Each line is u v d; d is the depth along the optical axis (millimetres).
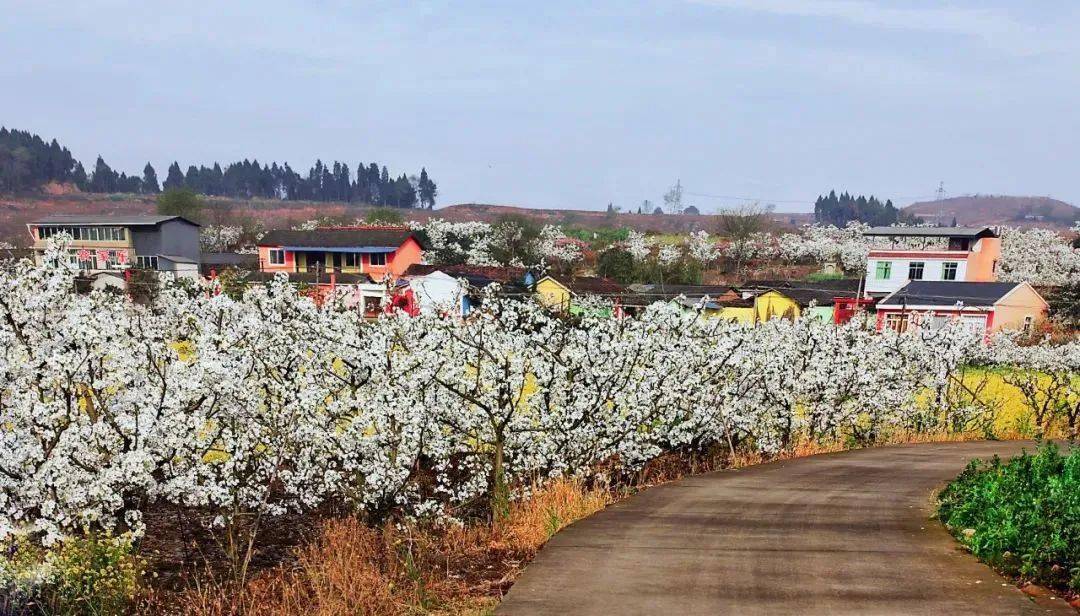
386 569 9219
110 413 8883
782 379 16297
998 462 10812
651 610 6668
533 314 12867
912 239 60812
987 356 30219
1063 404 20000
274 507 10133
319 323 12352
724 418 14992
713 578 7477
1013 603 6574
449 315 12766
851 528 9352
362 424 10562
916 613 6426
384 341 11445
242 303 12477
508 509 11422
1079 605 6402
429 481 13398
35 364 8531
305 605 8180
